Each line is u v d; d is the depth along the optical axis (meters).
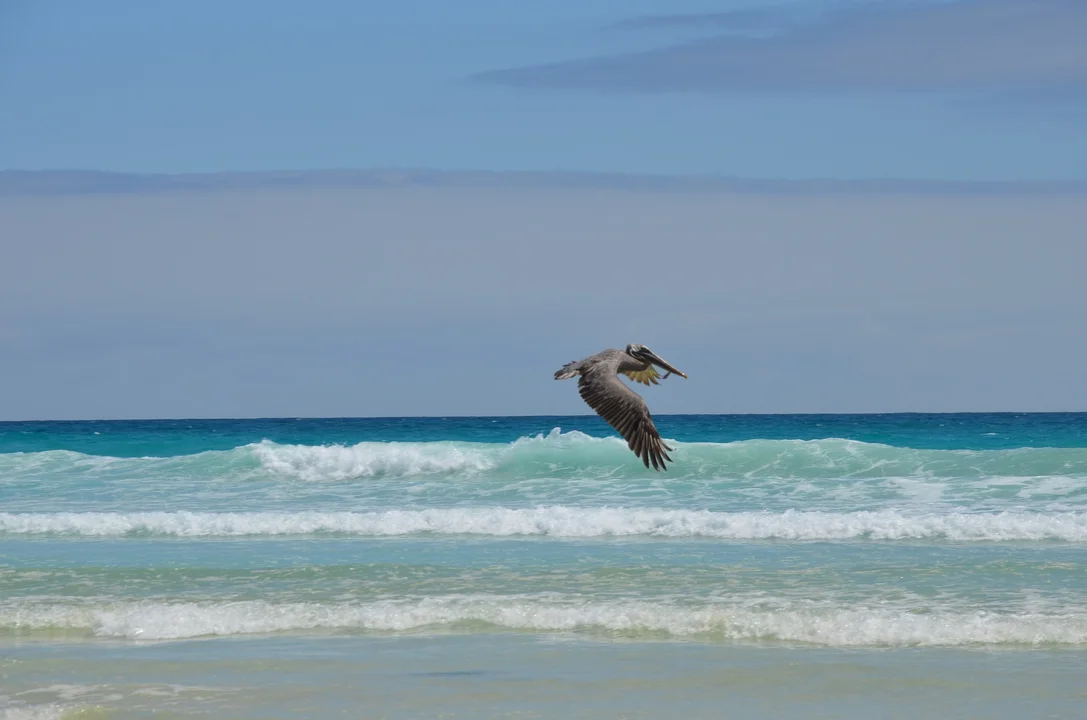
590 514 21.61
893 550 18.58
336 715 10.39
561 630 13.62
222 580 16.75
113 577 17.06
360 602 15.07
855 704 10.59
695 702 10.70
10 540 21.36
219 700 10.88
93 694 11.12
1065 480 25.36
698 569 16.98
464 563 17.97
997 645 12.62
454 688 11.20
